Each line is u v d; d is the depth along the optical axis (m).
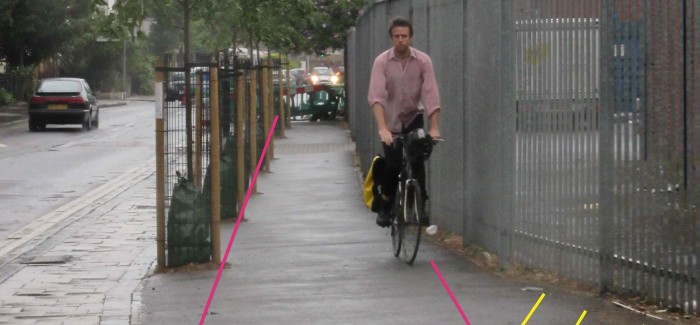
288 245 10.92
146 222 13.84
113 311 8.05
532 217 8.77
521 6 8.76
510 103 9.01
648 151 7.24
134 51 65.81
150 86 73.50
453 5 10.65
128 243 11.97
